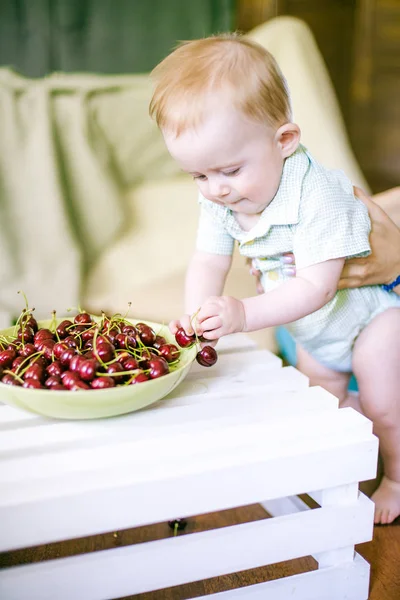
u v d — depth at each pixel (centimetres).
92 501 70
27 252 178
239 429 81
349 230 101
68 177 195
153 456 74
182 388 93
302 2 312
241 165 94
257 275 119
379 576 96
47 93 201
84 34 284
